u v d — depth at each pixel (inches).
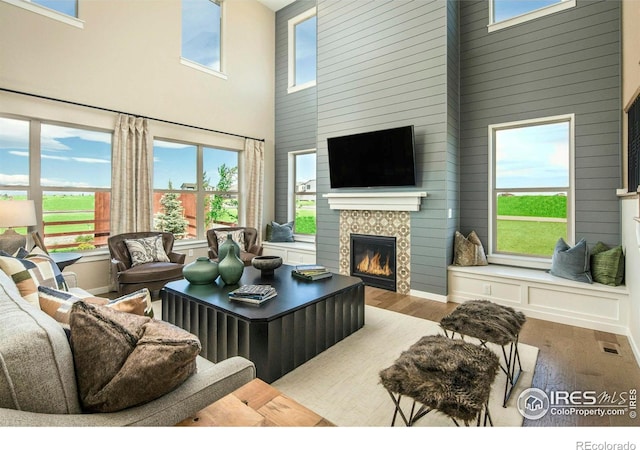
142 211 178.5
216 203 225.1
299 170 248.7
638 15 102.3
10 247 113.9
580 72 136.8
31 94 142.0
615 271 118.9
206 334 93.6
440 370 54.3
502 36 155.6
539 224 150.6
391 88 169.0
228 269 108.1
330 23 194.1
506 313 83.4
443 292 154.0
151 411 36.9
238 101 231.5
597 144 133.5
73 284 113.7
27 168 146.2
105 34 165.6
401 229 167.2
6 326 34.9
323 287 109.3
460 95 168.2
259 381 44.8
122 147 170.1
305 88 236.8
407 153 157.5
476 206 164.6
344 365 92.9
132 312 53.5
